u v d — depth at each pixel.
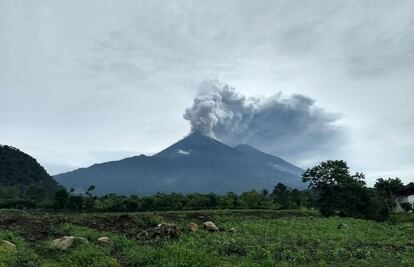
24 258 24.08
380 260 31.62
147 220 39.62
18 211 64.38
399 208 102.56
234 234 37.44
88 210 74.81
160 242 30.78
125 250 27.77
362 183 84.19
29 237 29.42
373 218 80.00
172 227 32.88
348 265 29.22
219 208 86.94
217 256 27.95
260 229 42.47
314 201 85.25
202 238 33.47
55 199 76.44
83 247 27.00
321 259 30.12
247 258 27.92
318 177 83.19
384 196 92.19
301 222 54.78
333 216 76.12
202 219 49.44
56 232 30.95
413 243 41.53
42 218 35.28
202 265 24.62
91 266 23.92
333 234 43.34
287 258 30.00
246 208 90.69
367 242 40.62
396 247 39.00
